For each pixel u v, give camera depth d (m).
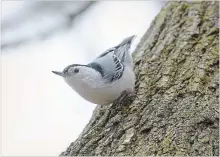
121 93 6.34
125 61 6.64
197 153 5.09
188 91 6.08
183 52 6.93
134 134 5.56
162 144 5.27
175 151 5.14
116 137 5.64
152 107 5.96
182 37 7.29
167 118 5.66
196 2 8.09
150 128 5.56
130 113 6.02
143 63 7.14
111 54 6.55
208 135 5.31
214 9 7.76
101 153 5.48
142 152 5.23
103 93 6.25
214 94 5.96
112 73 6.28
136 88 6.53
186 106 5.80
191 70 6.50
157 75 6.63
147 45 7.62
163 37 7.56
